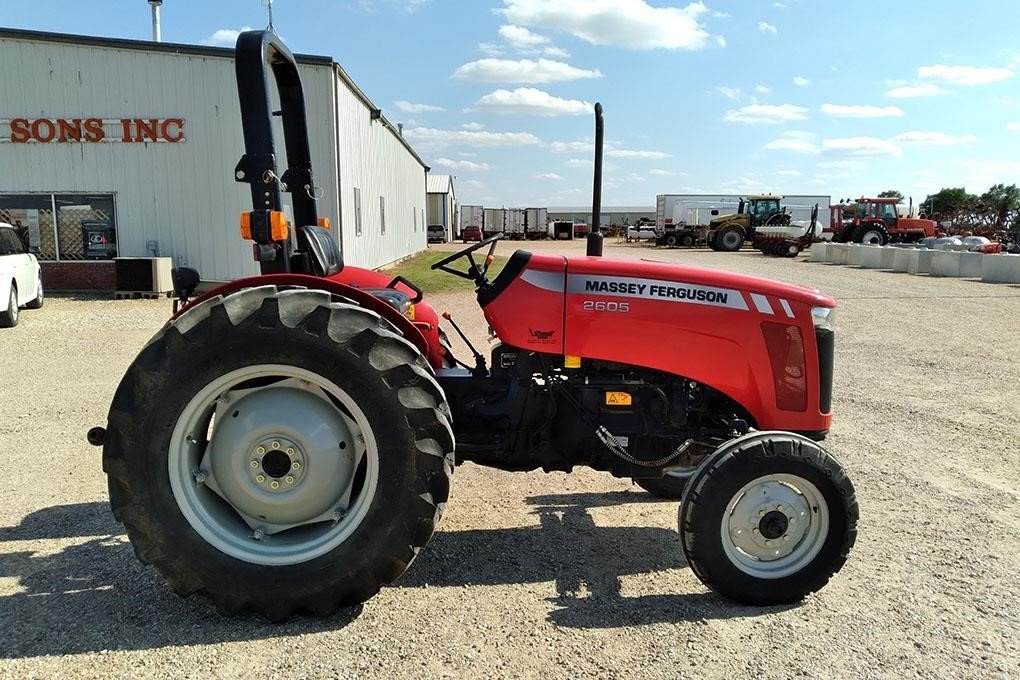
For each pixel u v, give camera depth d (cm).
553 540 358
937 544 358
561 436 333
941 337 967
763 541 294
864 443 520
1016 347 896
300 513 287
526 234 5647
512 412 331
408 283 429
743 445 291
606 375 337
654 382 335
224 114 1357
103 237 1396
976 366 786
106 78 1339
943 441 525
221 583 271
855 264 2383
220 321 270
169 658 251
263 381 292
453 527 373
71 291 1400
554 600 297
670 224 3828
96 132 1354
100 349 838
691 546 290
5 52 1320
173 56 1336
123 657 251
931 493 426
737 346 325
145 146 1364
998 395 660
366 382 272
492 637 268
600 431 326
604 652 259
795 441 292
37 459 462
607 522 382
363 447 287
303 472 283
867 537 365
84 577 310
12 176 1362
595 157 363
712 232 3350
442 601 294
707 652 260
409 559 279
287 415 283
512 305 324
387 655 255
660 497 416
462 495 419
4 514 378
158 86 1347
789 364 328
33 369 729
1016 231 3709
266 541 285
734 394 329
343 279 430
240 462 284
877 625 281
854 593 307
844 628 278
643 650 261
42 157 1358
